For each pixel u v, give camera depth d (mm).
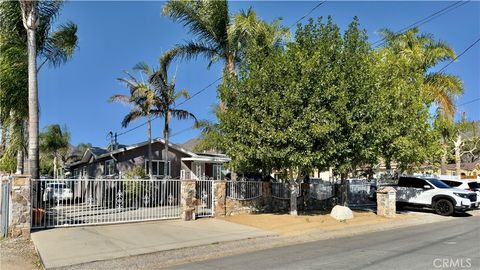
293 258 9469
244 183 18031
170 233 12992
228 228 14188
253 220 15797
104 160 29469
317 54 14781
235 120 15461
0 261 9648
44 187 13734
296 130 14469
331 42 16078
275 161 15562
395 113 17109
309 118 14398
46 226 13227
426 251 9820
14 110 16875
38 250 10383
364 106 15531
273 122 14672
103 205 15820
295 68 14984
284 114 14297
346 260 8953
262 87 15125
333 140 14859
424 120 18641
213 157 29922
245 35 19203
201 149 28344
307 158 14672
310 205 20922
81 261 9508
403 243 11195
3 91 16344
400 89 18062
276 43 19328
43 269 9133
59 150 47250
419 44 25547
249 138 15141
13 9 16156
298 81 14867
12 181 12039
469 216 19797
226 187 17328
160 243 11531
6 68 16047
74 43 17984
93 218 14828
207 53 21359
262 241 12320
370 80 15945
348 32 16578
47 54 17812
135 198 16672
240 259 9633
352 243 11516
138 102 26219
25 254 10398
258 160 15750
